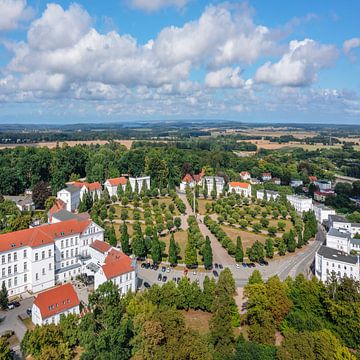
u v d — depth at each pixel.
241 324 107.62
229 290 111.69
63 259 136.12
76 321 92.69
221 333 88.12
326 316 106.62
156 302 109.19
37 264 123.62
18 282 122.19
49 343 83.38
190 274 143.75
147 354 79.62
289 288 112.00
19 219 163.25
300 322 98.94
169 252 150.50
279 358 83.00
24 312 110.06
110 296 95.31
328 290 109.06
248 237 193.12
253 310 101.50
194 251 149.25
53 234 132.75
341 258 139.25
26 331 90.94
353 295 104.31
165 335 83.88
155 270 146.25
